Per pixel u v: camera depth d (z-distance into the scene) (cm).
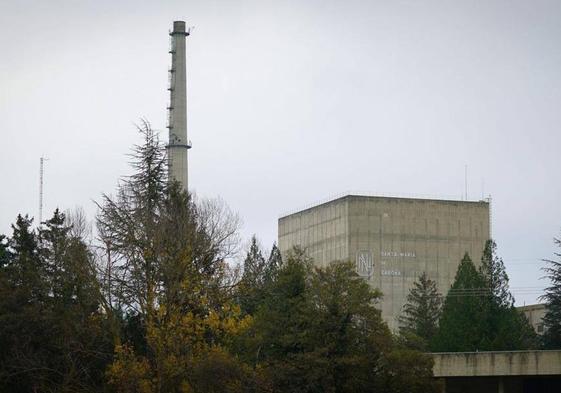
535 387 11856
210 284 8812
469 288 13062
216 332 8719
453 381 11788
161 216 9006
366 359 8756
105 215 9138
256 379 8306
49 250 9425
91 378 8681
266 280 10381
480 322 12644
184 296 8594
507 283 13412
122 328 8844
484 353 10762
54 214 9838
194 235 8956
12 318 8594
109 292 8738
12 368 8619
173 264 8600
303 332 8719
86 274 8794
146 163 9606
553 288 13600
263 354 8881
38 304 8838
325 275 9031
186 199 9369
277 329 8800
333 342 8738
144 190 9444
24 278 8994
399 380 8900
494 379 11788
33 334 8650
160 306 8550
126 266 8744
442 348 12562
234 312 8931
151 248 8681
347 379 8706
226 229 11138
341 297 8906
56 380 8731
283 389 8500
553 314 13462
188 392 8194
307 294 8950
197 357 8400
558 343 13225
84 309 8756
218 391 8200
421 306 15462
